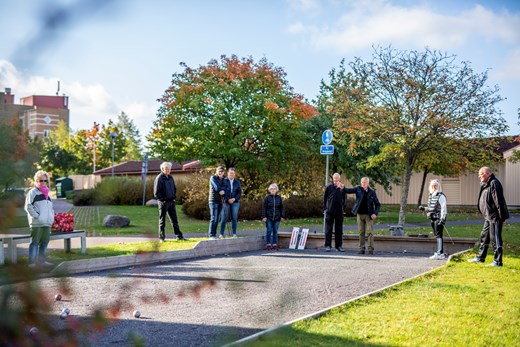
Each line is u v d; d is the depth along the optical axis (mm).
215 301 6910
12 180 1622
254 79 25516
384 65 20188
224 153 24172
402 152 19469
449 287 8234
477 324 5980
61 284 1871
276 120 25266
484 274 9680
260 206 25672
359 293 8062
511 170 34969
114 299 2158
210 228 14430
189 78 25734
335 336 5285
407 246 14984
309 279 9398
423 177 38125
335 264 11727
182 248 12531
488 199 10984
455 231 18781
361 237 14320
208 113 25219
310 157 30703
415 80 19516
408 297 7414
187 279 2357
